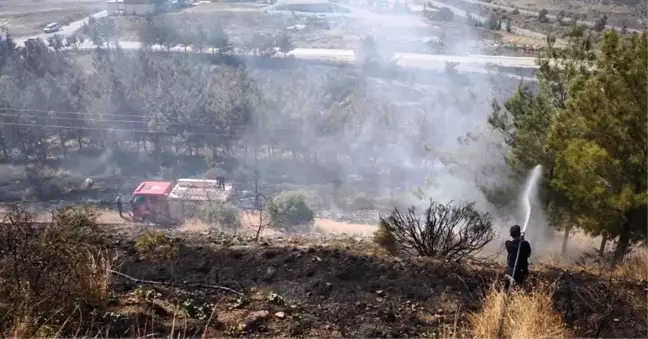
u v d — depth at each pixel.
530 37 69.94
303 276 5.62
